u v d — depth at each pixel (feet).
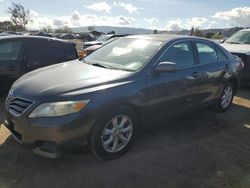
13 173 12.13
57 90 12.13
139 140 15.61
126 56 15.71
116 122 13.12
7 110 13.28
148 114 14.42
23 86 13.20
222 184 12.12
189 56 17.08
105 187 11.49
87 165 12.90
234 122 19.31
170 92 15.28
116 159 13.50
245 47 29.99
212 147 15.37
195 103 17.46
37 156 13.43
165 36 17.20
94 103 12.07
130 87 13.33
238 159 14.28
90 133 12.25
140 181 11.98
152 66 14.57
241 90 29.12
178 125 18.08
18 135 12.85
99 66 15.28
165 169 12.94
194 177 12.48
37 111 11.80
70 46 24.90
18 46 22.00
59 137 11.59
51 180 11.76
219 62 19.34
